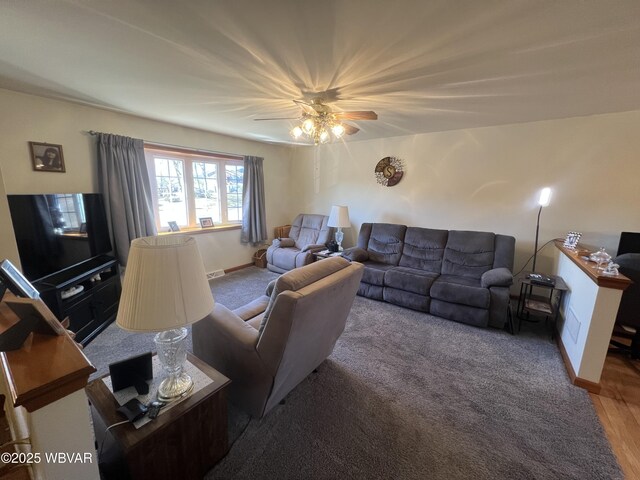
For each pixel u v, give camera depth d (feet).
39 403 2.24
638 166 8.98
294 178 17.81
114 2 3.79
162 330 3.13
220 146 13.61
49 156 8.38
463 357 7.54
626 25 4.13
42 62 5.75
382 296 11.20
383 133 12.82
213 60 5.54
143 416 3.48
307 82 6.51
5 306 3.32
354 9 3.88
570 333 7.36
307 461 4.53
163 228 12.33
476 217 11.98
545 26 4.20
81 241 8.52
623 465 4.57
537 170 10.53
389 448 4.80
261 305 7.11
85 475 2.62
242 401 5.26
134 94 7.71
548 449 4.83
